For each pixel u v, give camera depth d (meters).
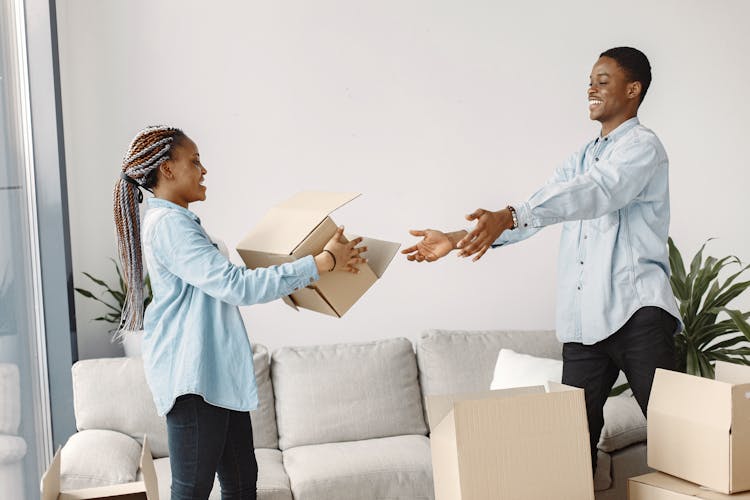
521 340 3.58
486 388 3.44
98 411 3.11
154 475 2.20
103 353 3.79
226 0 3.79
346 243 2.23
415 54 3.96
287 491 2.83
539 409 1.75
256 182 3.84
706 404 1.82
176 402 2.17
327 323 3.92
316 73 3.88
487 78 4.02
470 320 4.05
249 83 3.82
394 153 3.96
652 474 1.95
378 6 3.91
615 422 3.06
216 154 3.80
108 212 3.76
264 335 3.86
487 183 4.05
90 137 3.71
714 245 4.22
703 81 4.20
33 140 3.22
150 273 2.28
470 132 4.02
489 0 4.01
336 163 3.91
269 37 3.83
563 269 2.47
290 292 2.17
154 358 2.22
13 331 2.78
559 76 4.09
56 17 3.35
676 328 2.37
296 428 3.29
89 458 2.76
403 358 3.49
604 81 2.39
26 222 3.06
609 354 2.38
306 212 2.26
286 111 3.86
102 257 3.77
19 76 3.08
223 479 2.38
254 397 2.23
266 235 2.27
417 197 3.99
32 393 2.99
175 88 3.77
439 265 4.01
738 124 4.23
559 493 1.74
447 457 1.74
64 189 3.33
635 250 2.32
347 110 3.91
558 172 2.60
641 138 2.29
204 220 3.80
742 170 4.23
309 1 3.86
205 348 2.19
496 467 1.70
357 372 3.39
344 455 3.04
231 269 2.14
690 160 4.20
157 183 2.32
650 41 4.15
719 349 3.40
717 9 4.19
